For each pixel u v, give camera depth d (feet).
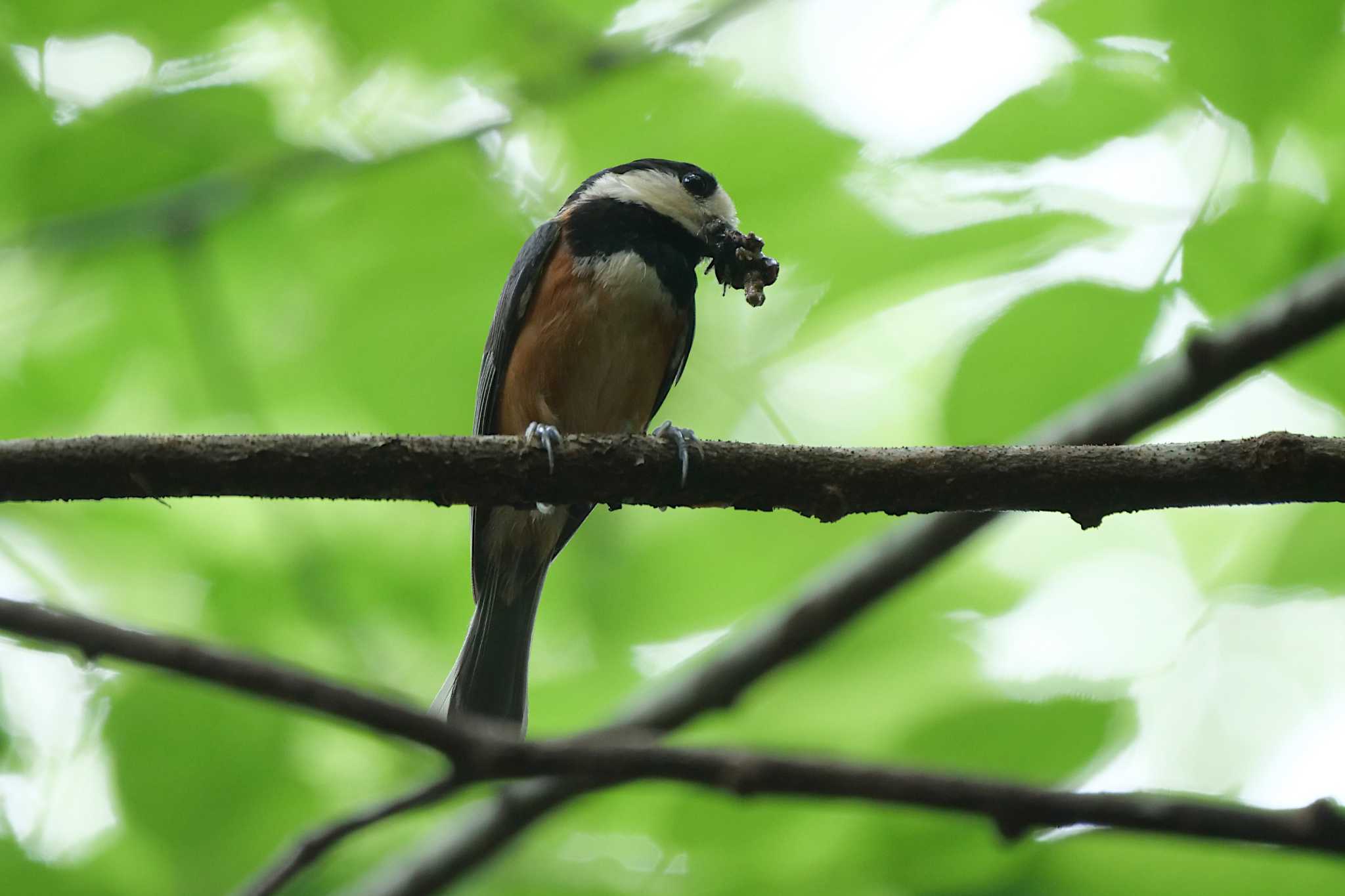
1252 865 28.60
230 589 39.78
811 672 36.06
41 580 39.17
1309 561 34.04
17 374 38.34
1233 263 30.22
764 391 38.93
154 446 21.48
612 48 33.83
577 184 35.60
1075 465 21.84
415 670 40.16
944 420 31.07
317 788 36.29
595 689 39.86
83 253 36.06
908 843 31.07
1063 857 29.76
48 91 33.24
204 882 33.50
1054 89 29.81
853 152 32.53
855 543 40.06
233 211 34.96
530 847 34.55
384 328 36.88
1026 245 30.66
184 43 32.71
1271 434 21.44
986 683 34.50
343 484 22.08
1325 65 28.89
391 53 32.71
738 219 33.60
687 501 23.06
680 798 32.32
